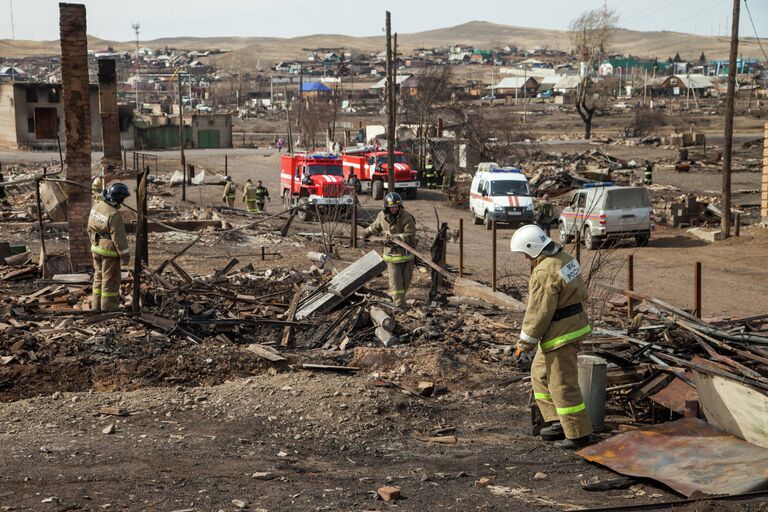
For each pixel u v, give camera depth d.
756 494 5.35
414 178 43.44
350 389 8.42
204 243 22.81
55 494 5.52
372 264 11.60
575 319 6.82
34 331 9.80
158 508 5.32
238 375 9.05
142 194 10.62
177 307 11.25
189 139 88.38
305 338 10.48
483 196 33.78
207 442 6.93
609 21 97.38
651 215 26.86
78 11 14.71
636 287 19.11
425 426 7.77
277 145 88.00
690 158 67.06
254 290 13.11
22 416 7.45
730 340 8.23
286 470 6.30
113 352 9.31
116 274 10.82
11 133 72.88
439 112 60.81
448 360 9.57
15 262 15.41
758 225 30.94
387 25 31.61
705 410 6.82
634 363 8.07
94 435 7.01
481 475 6.32
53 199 23.31
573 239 28.41
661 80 196.00
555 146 81.25
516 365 9.80
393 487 5.76
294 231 27.56
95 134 73.81
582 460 6.66
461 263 18.00
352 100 176.88
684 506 5.22
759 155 68.81
